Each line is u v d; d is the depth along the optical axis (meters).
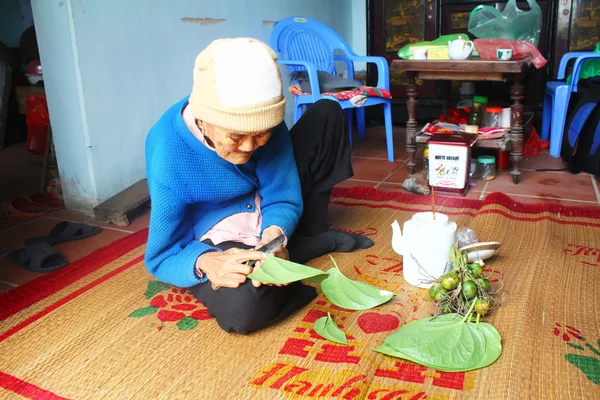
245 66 1.11
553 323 1.39
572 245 1.87
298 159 1.67
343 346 1.34
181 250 1.43
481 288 1.38
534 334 1.33
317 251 1.81
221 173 1.39
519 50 2.70
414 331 1.29
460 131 2.75
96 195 2.38
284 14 3.55
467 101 3.36
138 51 2.48
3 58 3.74
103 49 2.31
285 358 1.30
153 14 2.53
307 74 3.17
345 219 2.22
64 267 1.88
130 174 2.54
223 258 1.33
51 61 2.27
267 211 1.54
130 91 2.47
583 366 1.22
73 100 2.27
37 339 1.43
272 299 1.36
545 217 2.10
